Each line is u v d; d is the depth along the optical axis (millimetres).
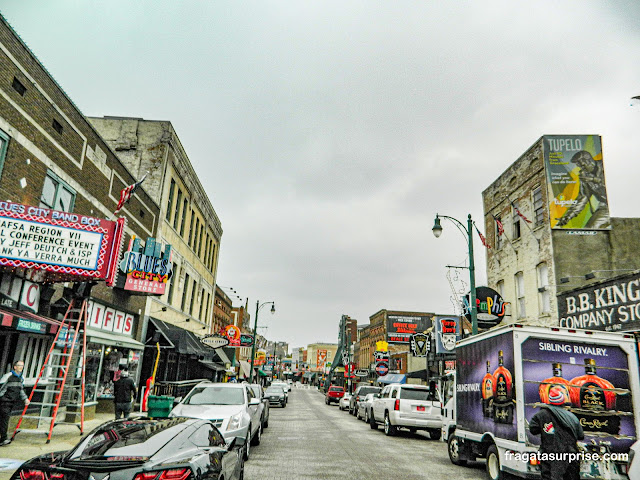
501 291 24219
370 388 27266
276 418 23625
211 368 34062
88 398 16812
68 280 12844
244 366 52625
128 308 19859
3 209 11398
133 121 24234
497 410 9289
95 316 16859
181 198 27359
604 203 19984
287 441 14531
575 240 19703
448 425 12156
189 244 29688
